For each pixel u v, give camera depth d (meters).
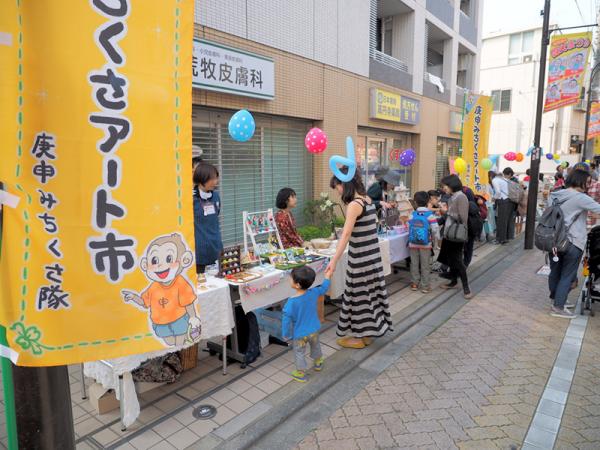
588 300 5.26
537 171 8.89
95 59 1.55
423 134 12.40
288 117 7.74
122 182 1.65
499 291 6.26
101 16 1.55
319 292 3.74
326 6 8.05
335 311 5.38
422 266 6.06
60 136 1.52
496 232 9.92
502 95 26.27
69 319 1.60
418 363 4.03
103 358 1.66
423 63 11.90
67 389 1.72
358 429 3.02
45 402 1.64
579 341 4.47
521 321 5.06
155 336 1.77
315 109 8.04
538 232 5.11
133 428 2.98
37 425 1.63
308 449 2.81
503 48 26.09
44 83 1.47
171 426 3.01
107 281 1.65
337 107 8.59
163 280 1.78
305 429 3.04
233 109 6.45
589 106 19.03
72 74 1.52
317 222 8.23
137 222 1.69
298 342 3.60
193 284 1.87
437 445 2.83
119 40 1.59
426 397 3.43
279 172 7.80
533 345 4.39
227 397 3.39
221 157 6.62
